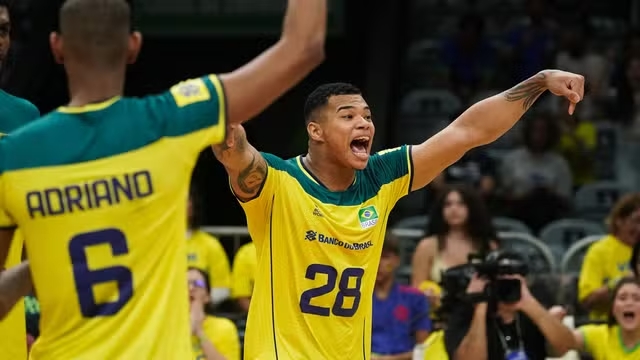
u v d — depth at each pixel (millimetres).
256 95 7500
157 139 7469
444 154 10812
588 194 24922
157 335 7434
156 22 29000
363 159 10539
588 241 19078
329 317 10438
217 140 7586
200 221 18672
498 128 10750
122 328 7426
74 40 7441
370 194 10688
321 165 10656
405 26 29969
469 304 13859
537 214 23547
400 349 16141
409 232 19625
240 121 7855
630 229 17500
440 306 14211
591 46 28625
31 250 7500
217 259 18359
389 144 27234
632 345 14523
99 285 7414
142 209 7445
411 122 27938
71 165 7418
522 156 24328
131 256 7445
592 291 17547
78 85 7543
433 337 14070
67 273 7430
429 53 29203
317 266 10414
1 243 7863
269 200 10422
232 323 15727
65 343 7477
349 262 10461
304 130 28781
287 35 7387
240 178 10211
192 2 28922
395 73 28594
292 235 10422
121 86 7613
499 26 29375
